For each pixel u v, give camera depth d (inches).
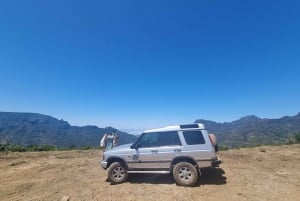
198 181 303.7
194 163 289.1
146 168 304.7
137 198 250.7
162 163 298.0
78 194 272.8
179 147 293.4
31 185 328.2
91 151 746.8
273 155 500.7
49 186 317.7
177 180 284.8
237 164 410.0
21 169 453.4
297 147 615.8
